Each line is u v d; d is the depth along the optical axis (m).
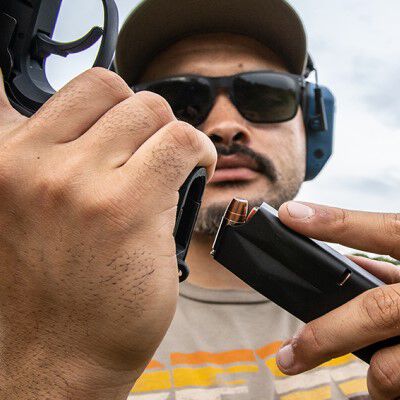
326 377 1.20
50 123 0.50
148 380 1.15
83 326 0.52
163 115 0.52
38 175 0.49
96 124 0.51
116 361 0.53
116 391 0.56
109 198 0.49
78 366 0.53
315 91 1.73
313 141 1.78
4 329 0.53
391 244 0.67
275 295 0.68
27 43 0.62
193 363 1.20
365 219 0.67
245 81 1.58
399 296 0.61
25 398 0.52
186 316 1.31
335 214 0.67
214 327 1.29
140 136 0.51
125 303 0.50
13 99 0.61
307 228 0.67
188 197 0.58
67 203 0.49
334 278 0.65
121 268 0.50
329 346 0.63
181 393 1.13
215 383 1.16
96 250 0.49
